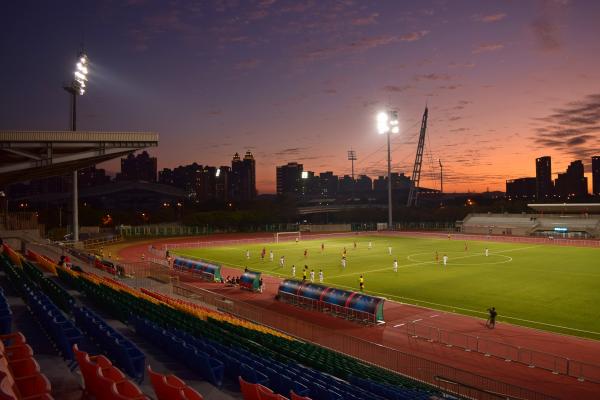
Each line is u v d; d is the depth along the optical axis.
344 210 177.50
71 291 26.36
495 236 109.00
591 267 58.62
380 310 34.38
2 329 11.66
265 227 137.75
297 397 10.26
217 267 51.81
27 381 7.34
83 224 126.50
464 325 33.66
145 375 12.57
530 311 37.00
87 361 8.46
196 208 177.25
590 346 28.69
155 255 75.69
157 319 20.20
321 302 38.28
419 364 25.91
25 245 51.72
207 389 12.54
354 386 16.83
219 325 24.73
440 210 154.25
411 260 66.50
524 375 24.30
